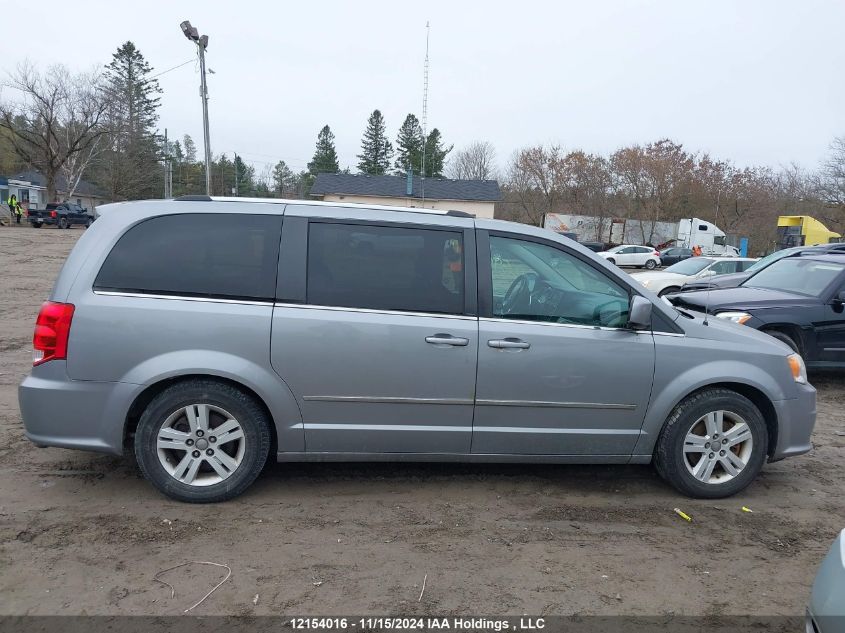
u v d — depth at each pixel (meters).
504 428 4.10
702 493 4.31
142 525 3.66
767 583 3.32
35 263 19.03
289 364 3.85
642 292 4.29
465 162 79.44
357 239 4.03
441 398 4.00
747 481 4.35
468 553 3.50
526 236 4.22
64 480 4.23
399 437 4.02
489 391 4.03
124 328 3.72
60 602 2.92
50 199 52.03
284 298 3.87
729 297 7.89
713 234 44.41
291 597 3.03
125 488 4.14
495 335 4.01
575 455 4.23
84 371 3.72
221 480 3.93
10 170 70.25
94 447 3.78
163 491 3.90
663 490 4.50
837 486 4.71
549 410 4.11
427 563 3.38
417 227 4.09
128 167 56.88
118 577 3.14
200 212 3.96
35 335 3.80
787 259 8.96
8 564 3.22
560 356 4.07
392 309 3.96
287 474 4.50
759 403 4.43
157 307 3.75
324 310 3.89
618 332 4.16
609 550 3.60
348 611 2.94
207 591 3.05
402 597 3.06
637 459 4.30
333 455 4.02
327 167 79.75
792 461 5.23
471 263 4.09
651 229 57.91
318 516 3.88
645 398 4.19
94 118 53.47
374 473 4.59
